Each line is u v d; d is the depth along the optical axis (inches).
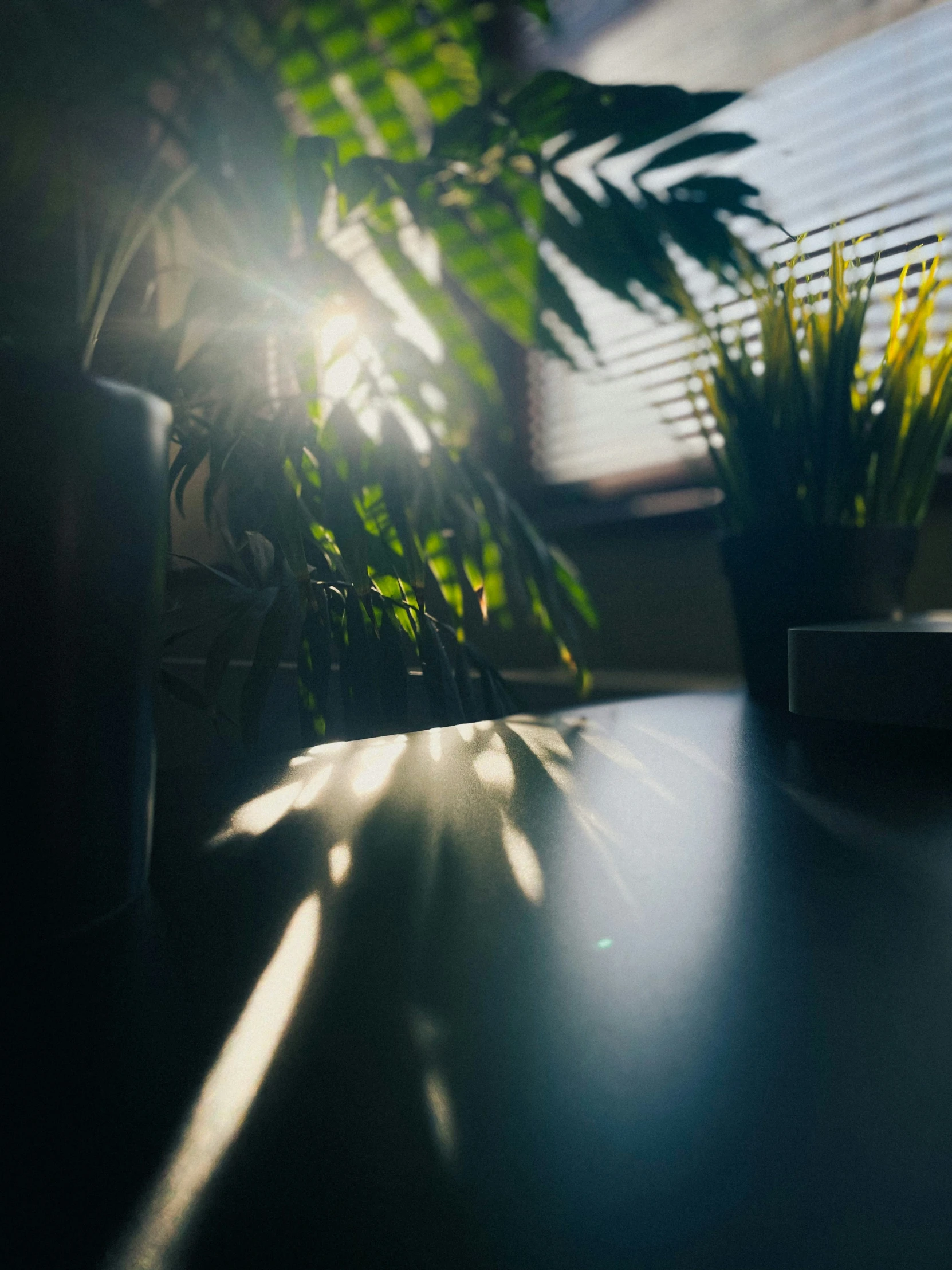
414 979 6.2
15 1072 5.1
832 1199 3.7
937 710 14.2
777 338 20.6
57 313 11.1
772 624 21.2
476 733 17.1
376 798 12.1
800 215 38.3
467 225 16.5
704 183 15.6
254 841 10.2
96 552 7.8
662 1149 4.1
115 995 6.1
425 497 19.8
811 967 6.2
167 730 27.3
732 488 22.2
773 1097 4.5
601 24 46.4
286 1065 5.0
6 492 7.4
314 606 18.8
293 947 6.9
